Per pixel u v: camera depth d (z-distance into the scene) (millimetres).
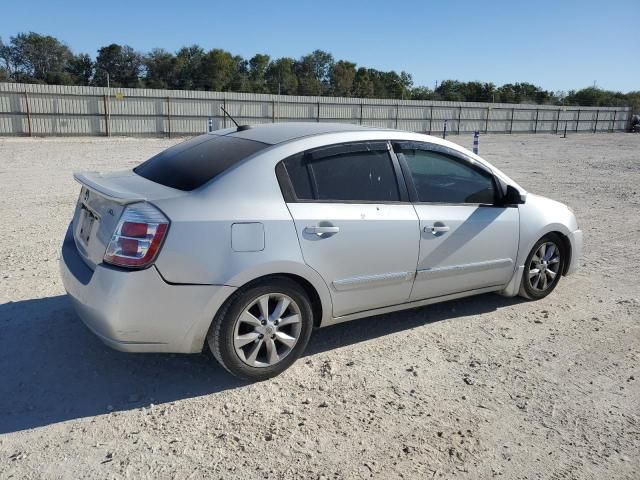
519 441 3162
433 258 4312
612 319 4977
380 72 106250
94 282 3307
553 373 3963
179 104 36938
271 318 3650
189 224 3295
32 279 5445
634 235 8320
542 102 86312
